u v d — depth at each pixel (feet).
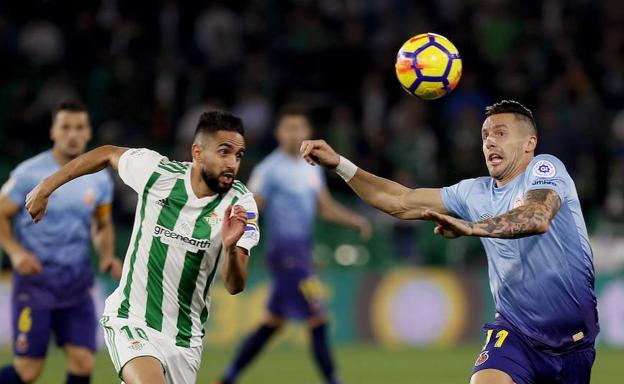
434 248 178.81
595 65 221.25
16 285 93.81
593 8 229.66
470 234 60.90
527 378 68.74
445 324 175.94
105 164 73.67
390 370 143.43
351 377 136.05
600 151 199.82
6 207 92.27
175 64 203.10
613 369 145.89
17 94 184.96
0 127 193.36
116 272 97.66
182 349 70.59
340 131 189.06
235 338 168.76
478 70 208.54
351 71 206.59
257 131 194.29
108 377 131.23
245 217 65.77
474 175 187.62
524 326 69.72
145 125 190.90
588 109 203.82
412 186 185.57
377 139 190.39
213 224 69.92
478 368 69.15
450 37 211.20
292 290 123.75
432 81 71.92
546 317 69.05
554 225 67.67
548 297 68.69
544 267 68.33
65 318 93.97
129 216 171.01
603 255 180.45
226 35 213.05
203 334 72.33
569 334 69.26
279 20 220.23
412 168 188.65
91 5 210.59
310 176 125.90
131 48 204.54
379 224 177.58
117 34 206.18
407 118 196.54
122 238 169.68
